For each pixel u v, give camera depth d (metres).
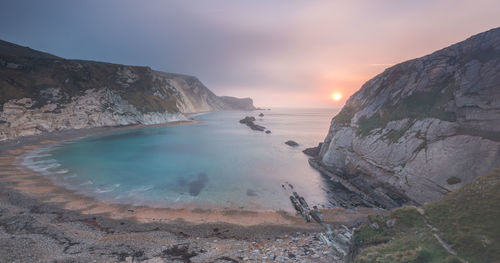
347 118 48.03
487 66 28.05
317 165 47.75
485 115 25.39
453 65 32.50
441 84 32.75
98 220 23.77
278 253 17.94
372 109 42.06
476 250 11.34
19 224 21.41
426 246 12.69
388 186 30.91
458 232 12.91
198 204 28.97
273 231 22.66
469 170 23.28
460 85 29.69
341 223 24.48
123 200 29.47
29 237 19.00
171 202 29.36
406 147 30.61
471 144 24.55
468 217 13.72
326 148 50.75
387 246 13.93
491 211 13.35
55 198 28.83
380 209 28.34
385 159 32.62
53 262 15.58
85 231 21.08
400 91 38.50
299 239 20.97
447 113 29.00
